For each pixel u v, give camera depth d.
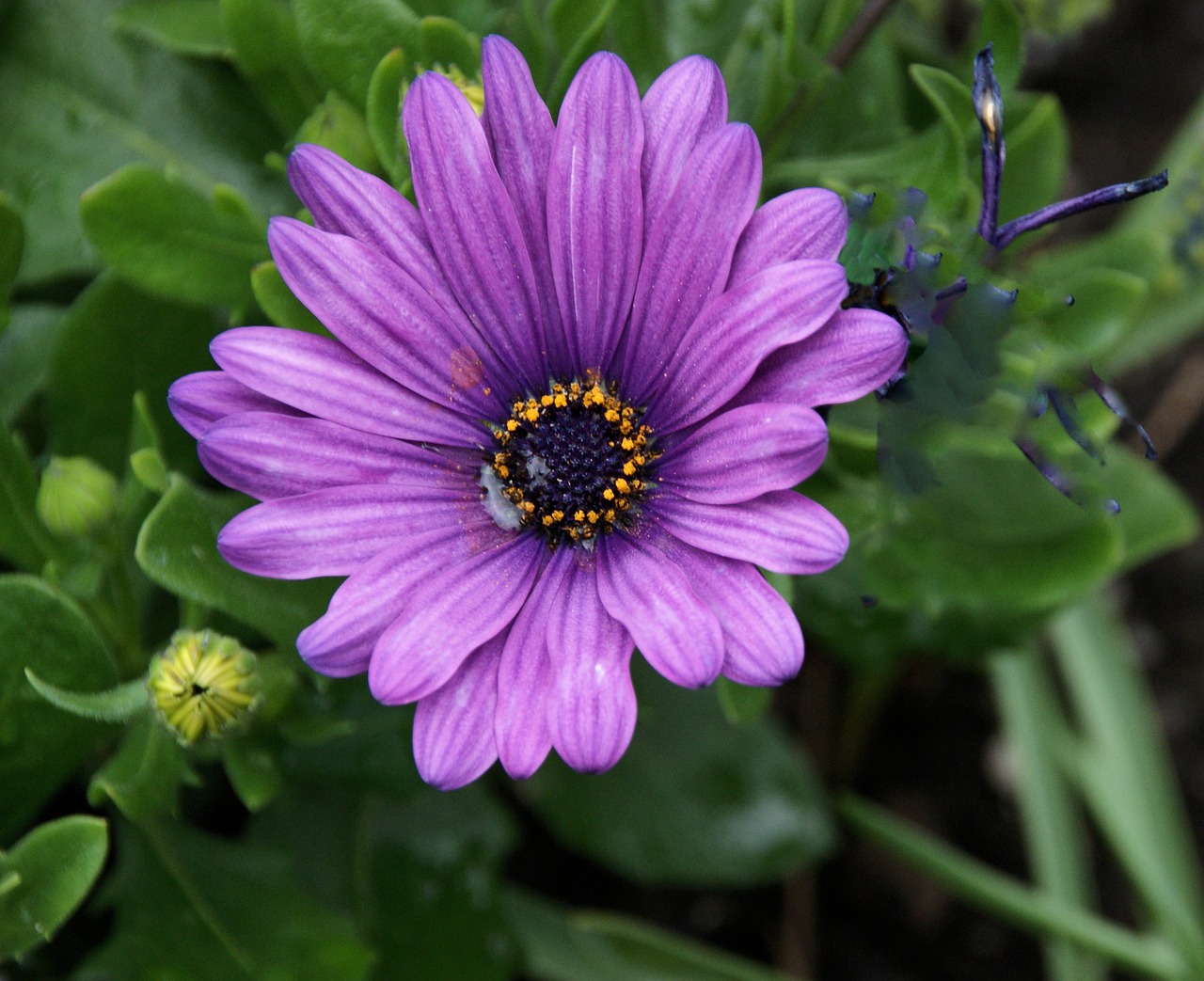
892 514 0.31
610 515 0.28
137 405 0.29
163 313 0.32
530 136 0.28
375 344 0.27
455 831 0.35
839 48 0.31
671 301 0.28
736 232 0.27
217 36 0.32
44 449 0.33
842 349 0.27
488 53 0.27
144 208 0.30
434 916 0.35
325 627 0.27
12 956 0.28
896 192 0.29
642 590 0.27
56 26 0.33
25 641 0.29
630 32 0.31
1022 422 0.28
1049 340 0.28
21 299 0.34
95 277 0.34
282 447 0.27
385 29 0.29
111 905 0.33
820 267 0.26
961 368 0.28
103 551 0.30
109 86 0.33
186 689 0.28
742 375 0.27
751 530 0.27
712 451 0.27
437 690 0.27
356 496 0.27
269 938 0.31
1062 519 0.32
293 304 0.29
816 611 0.34
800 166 0.31
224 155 0.33
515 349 0.28
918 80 0.29
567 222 0.28
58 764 0.30
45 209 0.33
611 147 0.27
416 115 0.27
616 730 0.26
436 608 0.27
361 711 0.30
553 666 0.27
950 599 0.32
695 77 0.27
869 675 0.35
